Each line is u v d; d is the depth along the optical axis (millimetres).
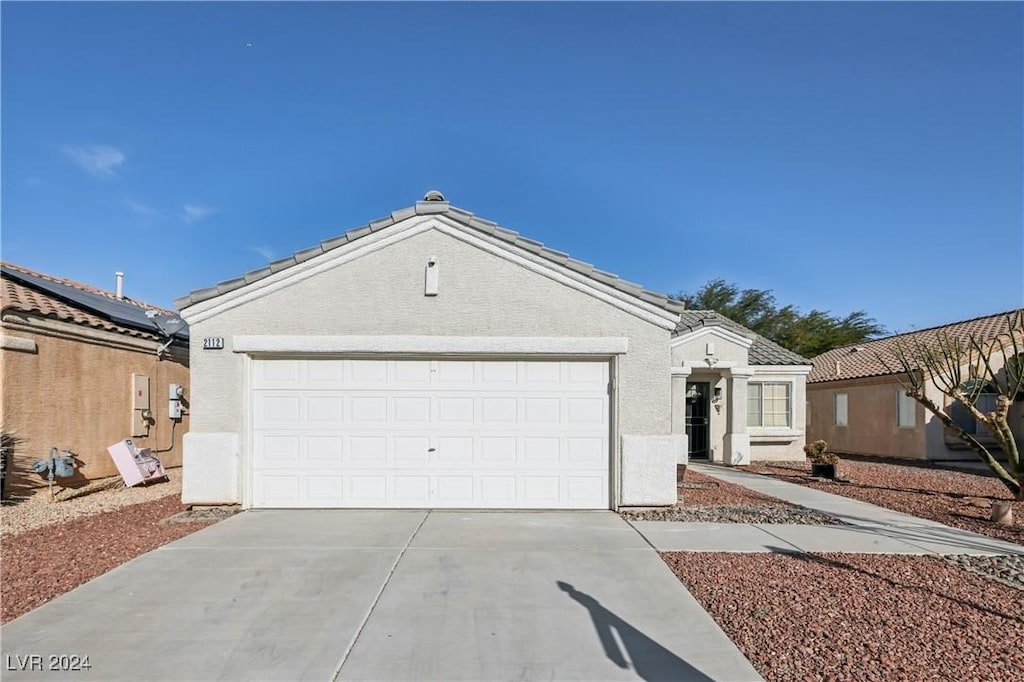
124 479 12078
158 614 5273
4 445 10500
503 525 8531
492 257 9680
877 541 7828
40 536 7984
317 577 6223
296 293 9594
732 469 16391
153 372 14938
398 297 9609
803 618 5215
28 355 11070
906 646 4664
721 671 4301
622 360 9633
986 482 14195
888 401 20812
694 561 6836
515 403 9727
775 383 18750
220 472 9430
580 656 4539
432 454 9648
